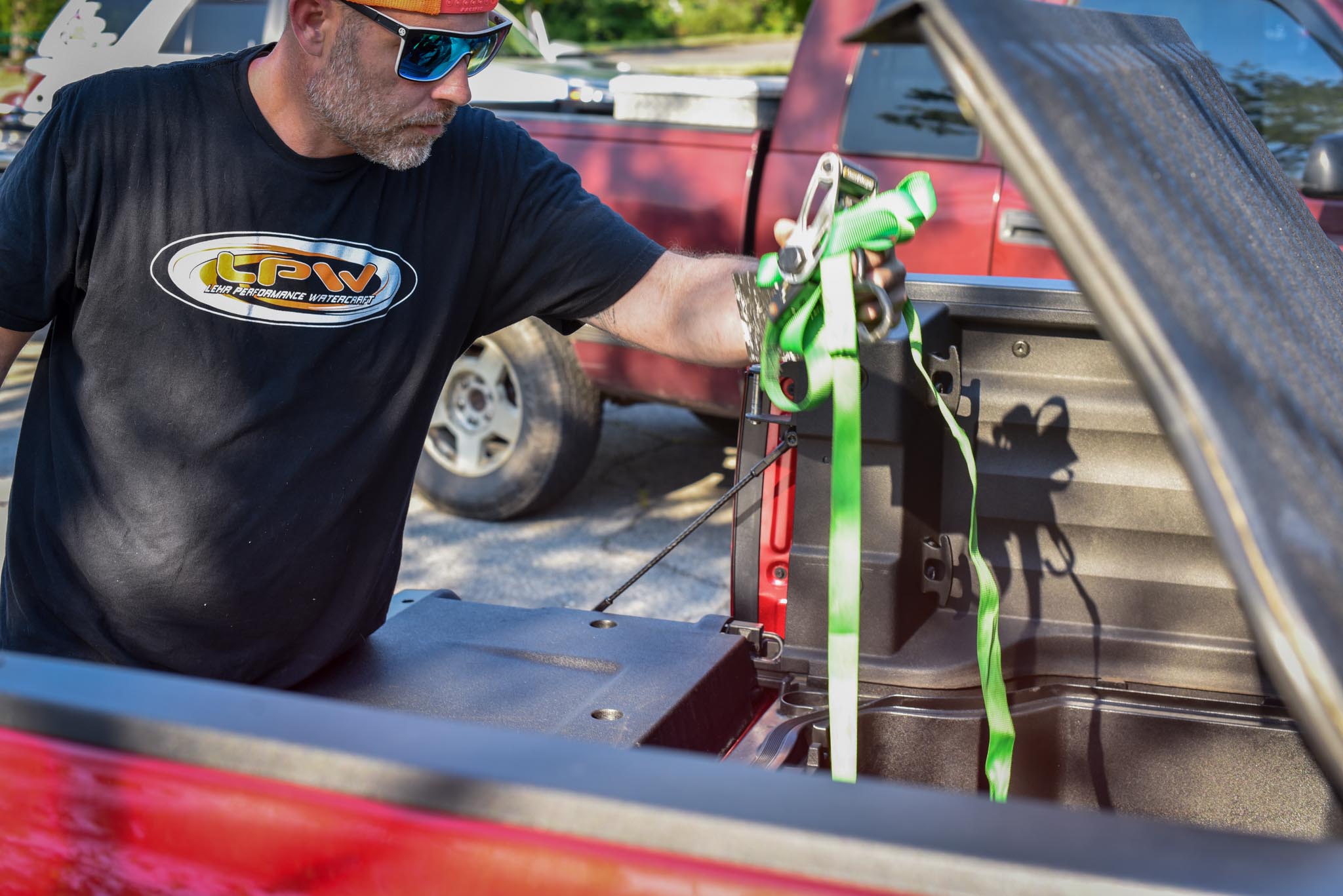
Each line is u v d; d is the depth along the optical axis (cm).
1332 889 63
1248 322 78
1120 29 120
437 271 173
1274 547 63
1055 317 177
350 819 79
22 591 174
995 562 185
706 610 366
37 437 172
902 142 336
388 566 179
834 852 69
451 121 168
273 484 164
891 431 172
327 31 151
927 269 336
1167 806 176
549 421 409
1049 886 65
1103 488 179
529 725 147
